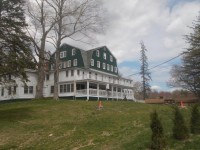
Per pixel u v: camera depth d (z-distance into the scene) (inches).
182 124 610.5
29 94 2329.0
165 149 556.7
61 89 2453.2
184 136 598.9
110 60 2962.6
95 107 1236.5
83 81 2306.8
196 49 1327.5
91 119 969.5
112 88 2701.8
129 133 743.1
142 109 1146.0
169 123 748.6
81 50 2623.0
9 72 971.9
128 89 3102.9
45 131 872.3
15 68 984.3
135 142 621.3
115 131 794.8
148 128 750.5
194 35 1325.0
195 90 1768.0
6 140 809.5
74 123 934.4
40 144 755.4
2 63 965.2
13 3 1041.5
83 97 2249.0
